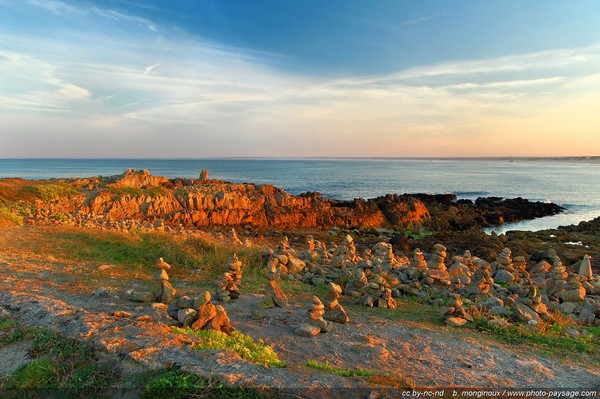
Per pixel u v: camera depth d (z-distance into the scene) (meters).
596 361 8.33
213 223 36.69
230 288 11.26
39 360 5.86
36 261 12.56
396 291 12.68
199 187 44.75
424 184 98.44
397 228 40.25
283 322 9.27
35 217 24.41
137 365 5.55
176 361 5.61
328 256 17.33
